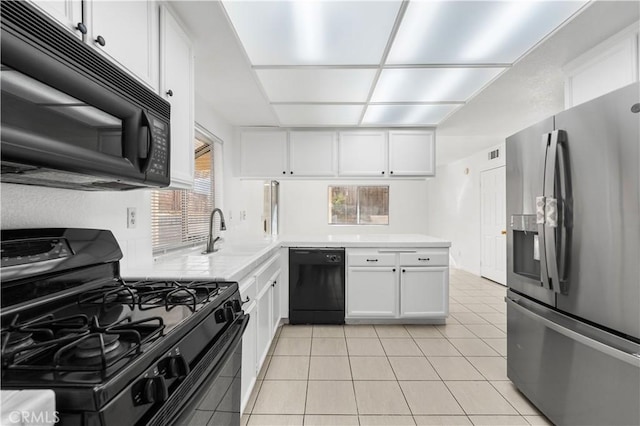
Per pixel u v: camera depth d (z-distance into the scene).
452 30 1.80
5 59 0.60
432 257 3.14
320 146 3.70
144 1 1.30
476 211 5.68
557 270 1.51
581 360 1.44
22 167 0.72
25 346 0.66
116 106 0.91
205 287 1.22
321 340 2.80
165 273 1.52
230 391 1.21
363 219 7.36
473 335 2.92
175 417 0.69
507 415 1.77
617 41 1.83
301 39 1.88
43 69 0.68
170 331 0.78
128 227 1.62
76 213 1.28
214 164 3.24
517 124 3.60
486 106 3.01
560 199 1.51
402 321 3.20
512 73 2.33
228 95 2.69
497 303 3.97
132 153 0.99
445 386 2.06
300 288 3.18
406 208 7.42
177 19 1.58
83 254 1.13
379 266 3.14
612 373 1.28
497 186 5.05
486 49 2.00
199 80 2.38
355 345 2.69
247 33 1.81
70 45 0.76
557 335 1.59
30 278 0.94
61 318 0.87
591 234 1.37
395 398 1.92
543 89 2.61
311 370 2.26
